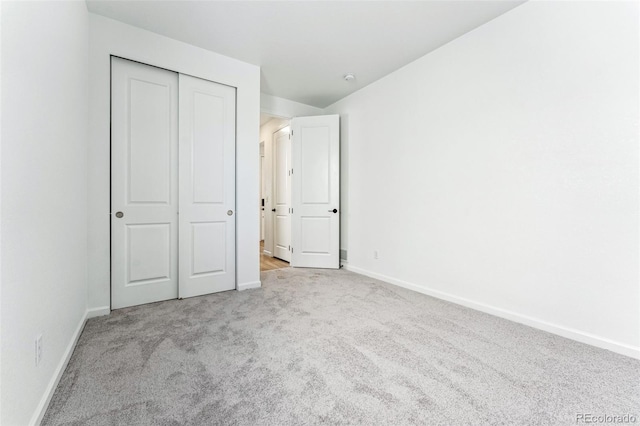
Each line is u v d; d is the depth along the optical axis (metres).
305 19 2.26
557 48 1.89
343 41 2.58
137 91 2.40
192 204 2.67
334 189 3.96
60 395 1.24
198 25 2.33
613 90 1.67
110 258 2.26
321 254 4.02
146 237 2.46
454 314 2.25
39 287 1.14
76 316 1.77
